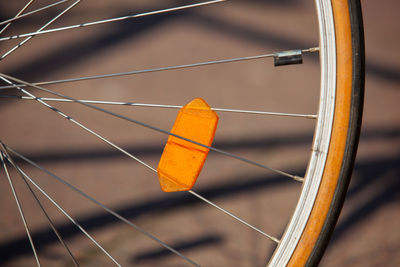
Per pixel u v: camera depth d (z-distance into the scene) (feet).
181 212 6.19
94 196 6.34
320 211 4.54
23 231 5.86
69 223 6.00
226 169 6.70
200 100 4.58
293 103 7.35
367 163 6.83
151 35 7.93
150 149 6.89
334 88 4.51
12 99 7.16
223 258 5.63
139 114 7.22
